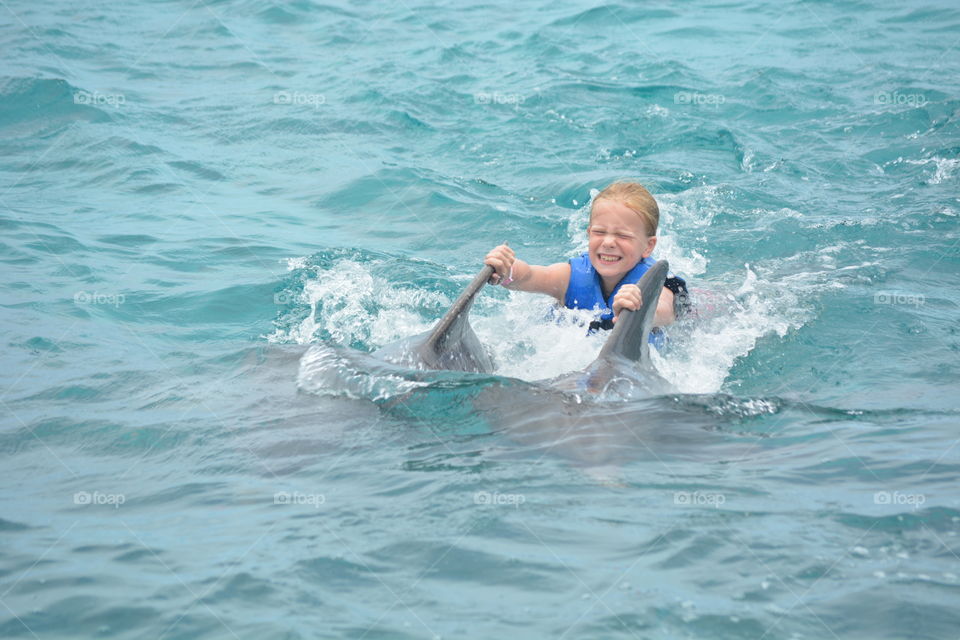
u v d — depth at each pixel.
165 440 15.88
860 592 11.03
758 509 13.05
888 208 31.48
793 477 14.07
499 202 32.81
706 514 12.91
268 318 23.14
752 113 42.06
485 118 41.75
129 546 12.46
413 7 62.31
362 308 23.80
